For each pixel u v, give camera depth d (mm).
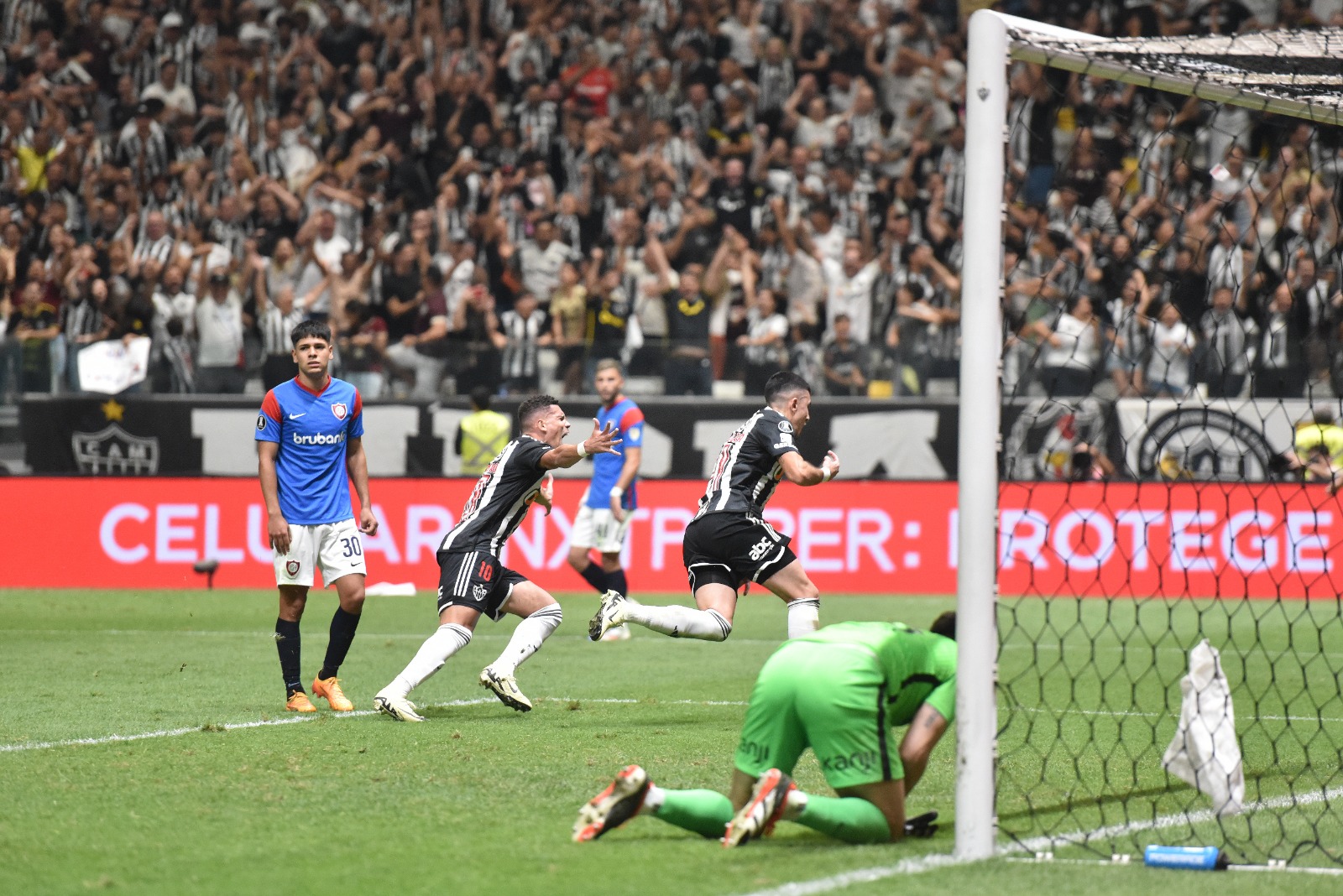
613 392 33531
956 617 14148
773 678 13602
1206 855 12891
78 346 47750
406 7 63438
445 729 20719
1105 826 14922
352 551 22656
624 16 63375
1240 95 17750
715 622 21312
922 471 45844
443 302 53312
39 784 16375
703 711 22922
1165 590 43188
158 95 62375
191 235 57469
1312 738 21234
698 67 61219
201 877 12297
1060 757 19156
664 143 59031
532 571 45812
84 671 27688
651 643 34438
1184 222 52656
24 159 60125
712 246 54906
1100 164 56344
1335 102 18344
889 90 60625
